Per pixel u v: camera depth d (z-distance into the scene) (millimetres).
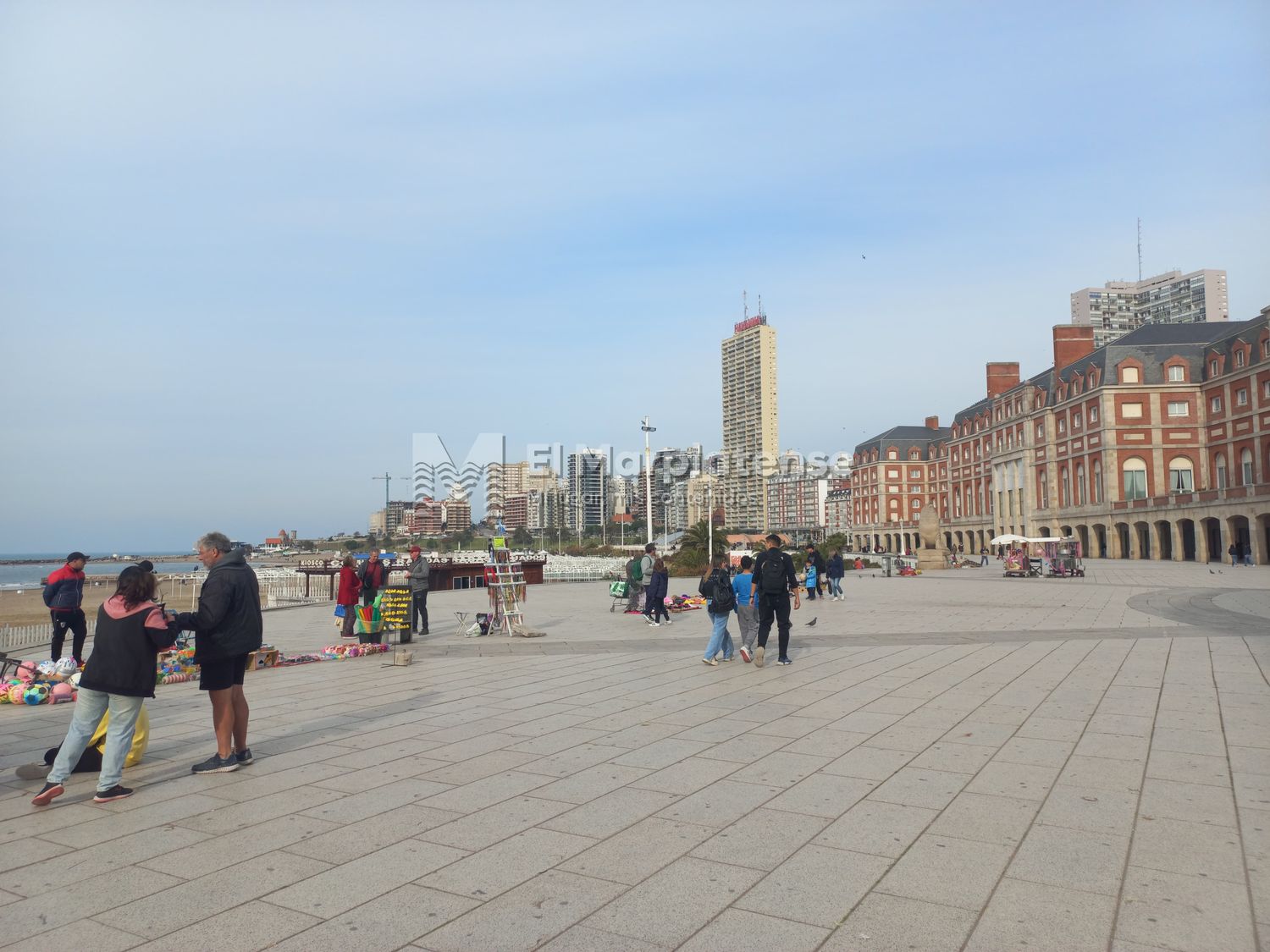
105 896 4387
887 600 25484
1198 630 15883
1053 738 7535
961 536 97438
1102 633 15719
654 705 9328
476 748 7480
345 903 4266
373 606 15430
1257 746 7156
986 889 4332
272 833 5348
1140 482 63844
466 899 4297
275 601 31422
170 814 5766
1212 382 61656
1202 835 5059
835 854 4844
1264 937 3785
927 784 6180
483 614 17422
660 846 5000
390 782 6445
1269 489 46906
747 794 6004
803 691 10039
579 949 3740
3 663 11219
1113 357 64750
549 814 5617
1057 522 72875
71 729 6121
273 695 10383
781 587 12133
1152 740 7375
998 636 15438
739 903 4207
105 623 6172
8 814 5816
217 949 3779
